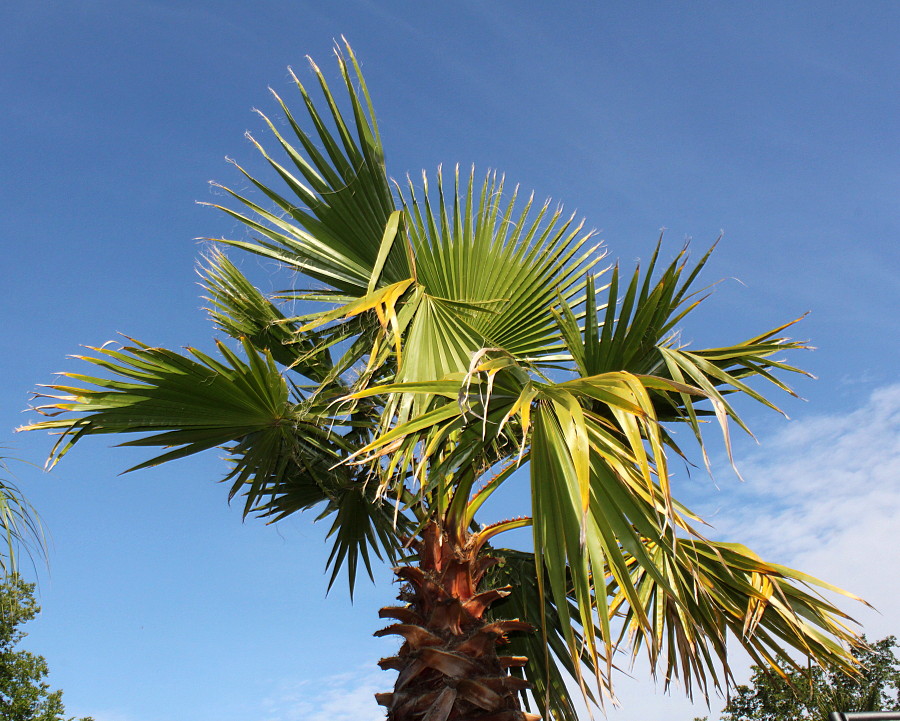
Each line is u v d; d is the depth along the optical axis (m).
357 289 4.79
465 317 4.71
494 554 4.84
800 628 3.68
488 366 2.98
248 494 4.83
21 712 12.77
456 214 4.66
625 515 2.99
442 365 3.99
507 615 4.76
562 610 2.73
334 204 4.55
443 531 3.92
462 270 4.72
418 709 3.26
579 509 2.85
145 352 3.89
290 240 4.59
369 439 5.15
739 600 3.85
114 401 4.02
